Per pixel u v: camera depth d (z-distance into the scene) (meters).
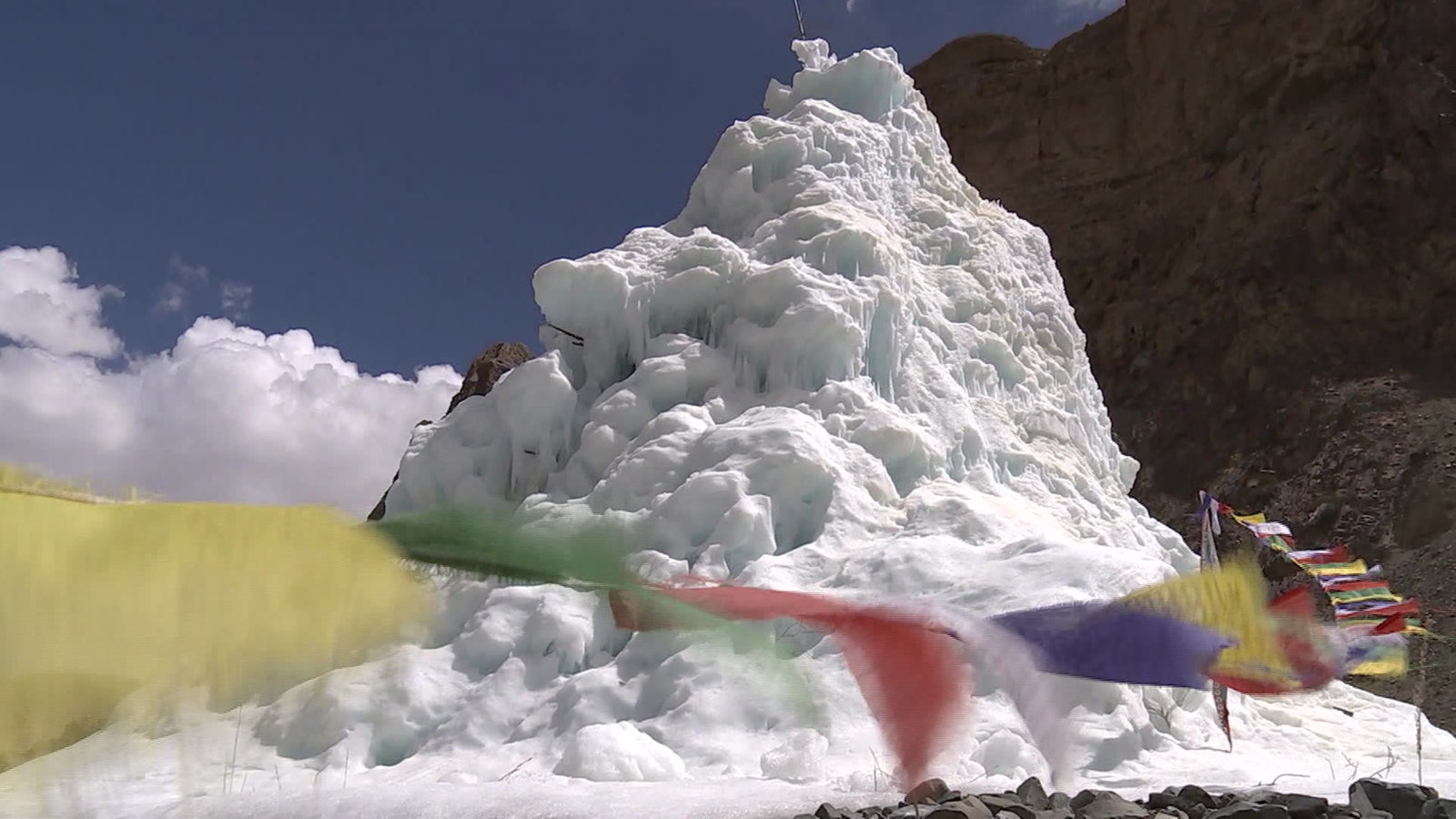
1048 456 14.65
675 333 13.32
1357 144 44.81
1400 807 5.00
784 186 14.96
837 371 12.72
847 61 17.33
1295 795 4.80
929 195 16.98
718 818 4.91
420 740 8.25
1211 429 43.56
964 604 8.70
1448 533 33.53
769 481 10.73
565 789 5.73
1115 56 54.56
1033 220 54.41
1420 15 44.75
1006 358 15.49
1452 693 21.64
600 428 12.09
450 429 12.90
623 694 8.41
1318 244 44.41
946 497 11.19
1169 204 50.12
